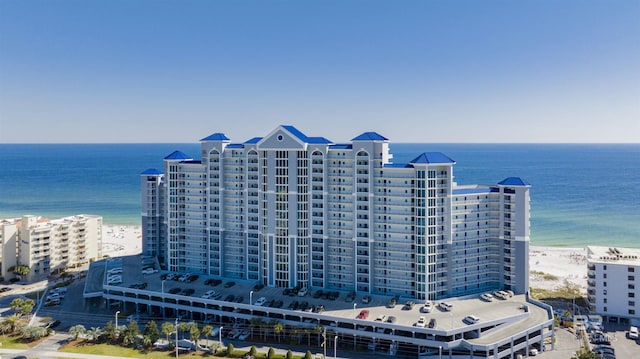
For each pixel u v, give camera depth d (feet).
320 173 473.67
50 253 635.25
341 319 389.19
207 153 530.27
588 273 470.39
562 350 382.22
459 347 356.38
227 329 419.54
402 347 374.84
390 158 499.92
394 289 453.58
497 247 468.34
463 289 458.50
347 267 474.49
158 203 610.65
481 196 467.11
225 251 529.04
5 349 373.20
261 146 486.38
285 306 421.59
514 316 387.34
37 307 489.26
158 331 399.44
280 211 481.87
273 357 360.69
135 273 535.60
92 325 435.53
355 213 463.83
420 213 435.12
